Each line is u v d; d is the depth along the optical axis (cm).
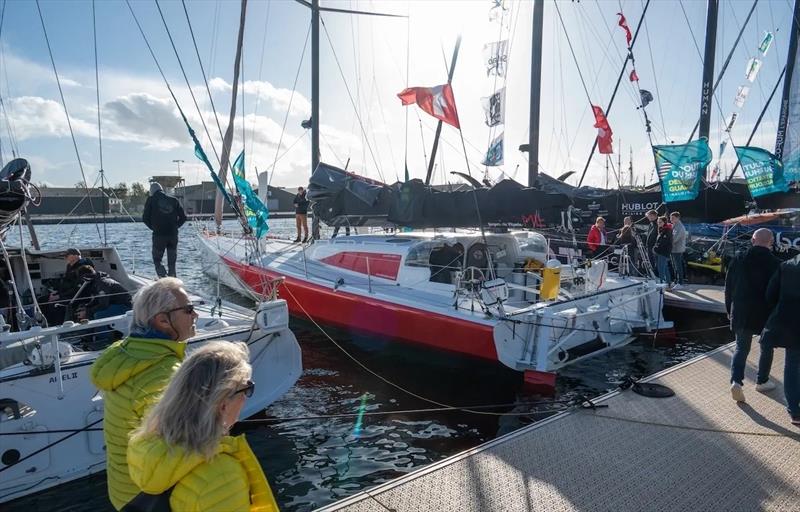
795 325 375
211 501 119
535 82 947
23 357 389
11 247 621
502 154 883
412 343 643
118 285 501
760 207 977
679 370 511
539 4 932
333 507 284
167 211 663
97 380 165
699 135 1229
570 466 325
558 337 597
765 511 277
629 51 1066
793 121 1038
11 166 361
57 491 363
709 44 1205
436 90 605
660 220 964
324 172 769
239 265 962
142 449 122
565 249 984
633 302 743
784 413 403
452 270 716
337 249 847
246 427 495
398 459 438
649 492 296
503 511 279
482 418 519
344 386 607
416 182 670
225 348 134
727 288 436
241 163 640
